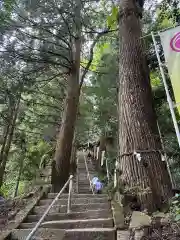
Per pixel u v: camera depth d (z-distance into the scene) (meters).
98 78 13.83
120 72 6.10
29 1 8.99
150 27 8.52
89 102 15.94
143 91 5.61
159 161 4.89
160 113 7.81
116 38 12.24
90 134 21.36
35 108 14.57
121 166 5.13
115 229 3.97
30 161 14.78
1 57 9.34
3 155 12.26
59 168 9.29
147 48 6.70
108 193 6.54
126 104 5.52
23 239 4.10
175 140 7.09
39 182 11.52
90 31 11.07
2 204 6.36
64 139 9.84
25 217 5.03
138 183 4.69
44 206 5.78
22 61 9.66
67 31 10.19
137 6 6.90
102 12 10.87
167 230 3.44
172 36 4.18
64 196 6.75
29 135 15.20
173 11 6.95
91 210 5.15
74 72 10.98
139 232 3.54
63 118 10.38
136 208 4.47
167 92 3.96
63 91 14.31
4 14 8.73
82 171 15.30
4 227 4.55
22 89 10.44
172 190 4.78
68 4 9.39
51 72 11.55
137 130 5.15
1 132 13.95
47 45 9.85
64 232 4.06
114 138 13.31
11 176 15.17
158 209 4.39
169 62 4.03
